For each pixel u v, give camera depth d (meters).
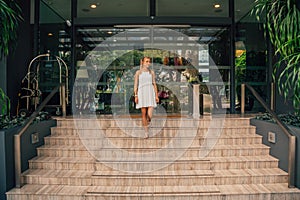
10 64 5.55
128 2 7.21
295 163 3.66
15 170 3.70
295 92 3.79
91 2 7.17
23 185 3.78
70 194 3.51
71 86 7.07
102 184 3.81
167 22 6.91
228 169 4.11
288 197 3.52
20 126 4.05
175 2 7.25
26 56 6.47
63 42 7.11
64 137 4.77
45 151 4.44
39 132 4.57
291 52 3.76
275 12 3.98
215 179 3.81
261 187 3.69
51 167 4.14
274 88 5.98
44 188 3.68
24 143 4.04
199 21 6.95
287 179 3.83
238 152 4.43
